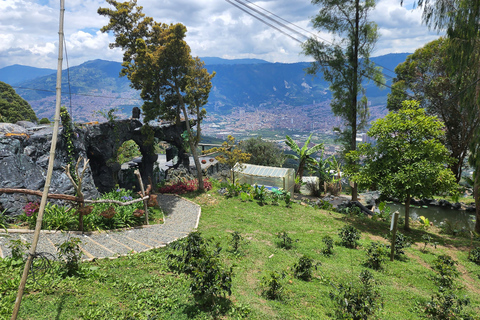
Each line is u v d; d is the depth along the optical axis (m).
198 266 6.68
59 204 13.38
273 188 23.73
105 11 18.55
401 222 18.45
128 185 25.56
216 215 17.17
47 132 14.80
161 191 22.78
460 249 13.97
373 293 7.57
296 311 6.82
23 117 49.97
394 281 9.57
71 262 7.22
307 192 29.16
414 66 33.53
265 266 9.76
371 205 25.16
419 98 32.44
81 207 11.05
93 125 19.02
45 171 14.00
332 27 21.80
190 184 23.75
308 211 19.20
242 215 17.38
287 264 10.05
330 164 30.27
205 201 20.20
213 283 6.36
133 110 23.52
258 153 40.41
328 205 21.28
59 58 3.52
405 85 35.31
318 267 9.98
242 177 25.91
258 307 6.75
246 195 20.59
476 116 15.35
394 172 15.16
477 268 11.52
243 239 12.30
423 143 14.69
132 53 20.22
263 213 18.03
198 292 6.37
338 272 9.65
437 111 31.56
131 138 23.36
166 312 6.09
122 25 19.47
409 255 12.27
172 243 10.58
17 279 6.18
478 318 7.37
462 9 13.92
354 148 23.14
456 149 30.72
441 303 7.27
